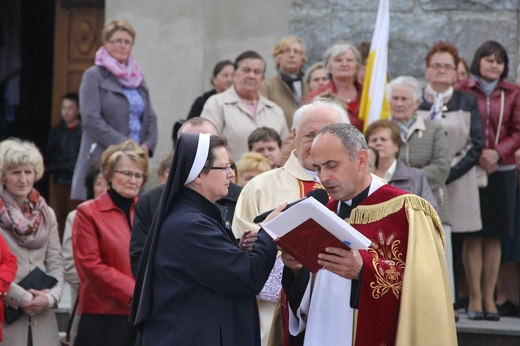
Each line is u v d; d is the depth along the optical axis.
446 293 9.00
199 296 9.11
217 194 9.39
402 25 18.69
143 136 16.80
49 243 13.26
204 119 11.03
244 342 9.27
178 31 19.00
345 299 9.27
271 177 11.01
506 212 15.83
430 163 15.07
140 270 9.41
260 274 9.14
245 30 18.92
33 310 12.64
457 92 15.91
